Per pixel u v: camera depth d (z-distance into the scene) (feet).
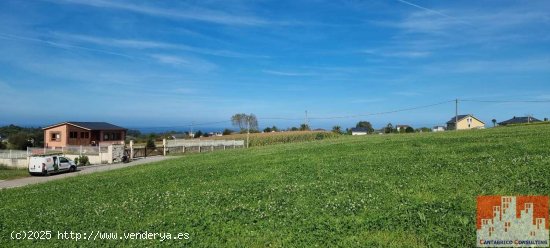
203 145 302.66
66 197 78.33
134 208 57.82
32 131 373.61
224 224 44.52
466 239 33.45
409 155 87.10
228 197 58.65
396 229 37.68
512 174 54.49
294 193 56.80
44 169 169.48
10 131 391.24
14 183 143.02
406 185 55.16
